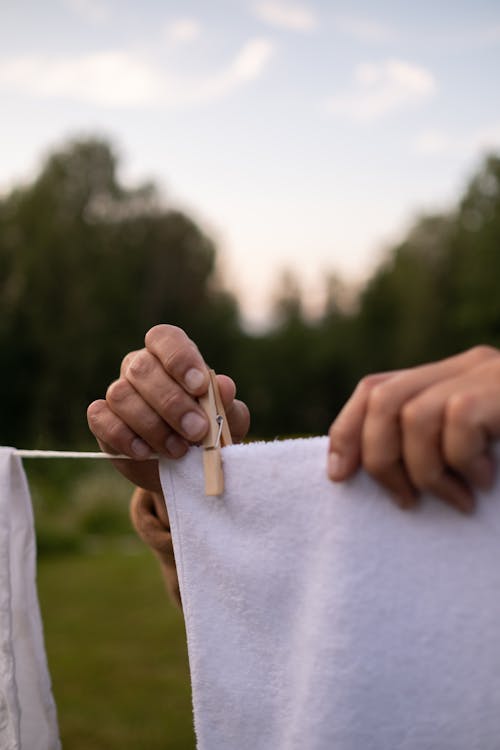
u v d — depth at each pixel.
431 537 0.62
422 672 0.62
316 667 0.65
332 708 0.64
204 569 0.73
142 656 4.02
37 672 0.90
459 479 0.59
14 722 0.84
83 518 8.69
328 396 29.17
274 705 0.70
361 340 27.64
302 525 0.68
